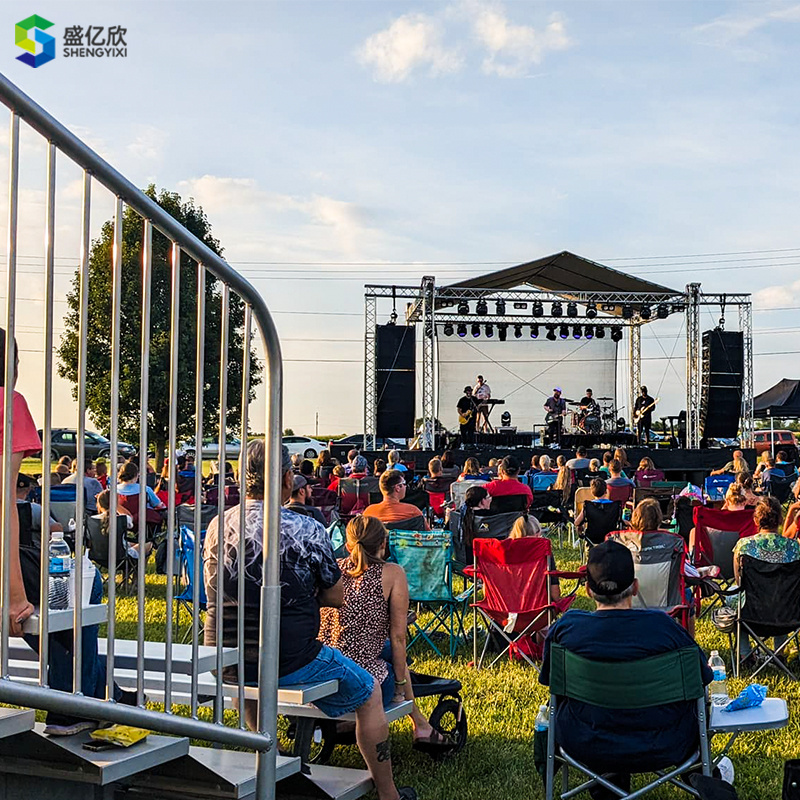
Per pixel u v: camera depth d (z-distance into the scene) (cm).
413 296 2286
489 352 2480
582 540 1220
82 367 268
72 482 986
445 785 455
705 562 820
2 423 277
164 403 2709
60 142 259
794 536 797
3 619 250
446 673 653
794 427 3784
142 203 284
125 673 343
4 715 271
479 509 951
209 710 549
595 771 384
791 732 529
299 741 409
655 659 365
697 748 378
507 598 665
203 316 313
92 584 324
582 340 2477
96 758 293
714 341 2308
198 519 316
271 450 342
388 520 817
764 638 703
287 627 372
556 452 2192
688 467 2222
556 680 377
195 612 317
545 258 2123
